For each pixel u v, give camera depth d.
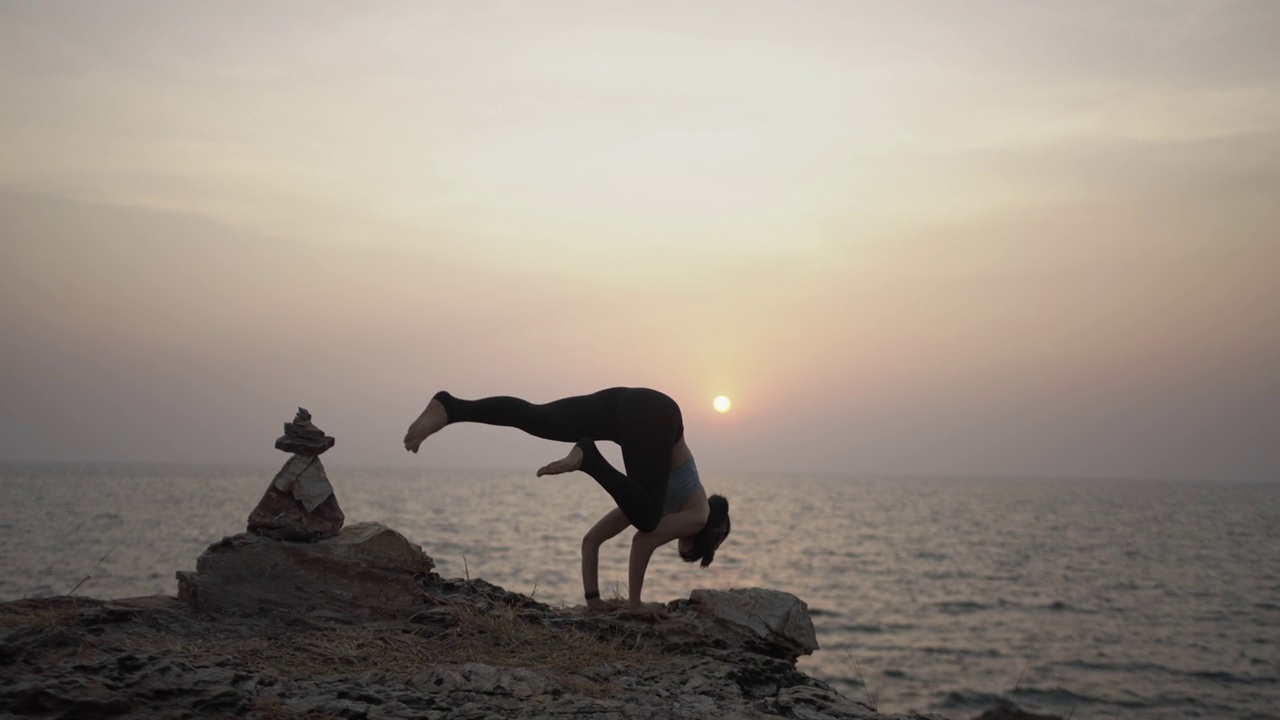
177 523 67.38
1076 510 156.62
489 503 129.38
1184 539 91.00
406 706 4.07
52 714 3.42
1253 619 36.59
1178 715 20.09
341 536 5.98
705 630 6.31
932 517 125.00
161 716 3.53
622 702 4.48
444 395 5.62
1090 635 31.47
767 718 4.44
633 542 6.25
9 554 40.22
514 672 4.75
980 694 21.64
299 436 5.91
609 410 6.02
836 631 31.20
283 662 4.62
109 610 5.01
